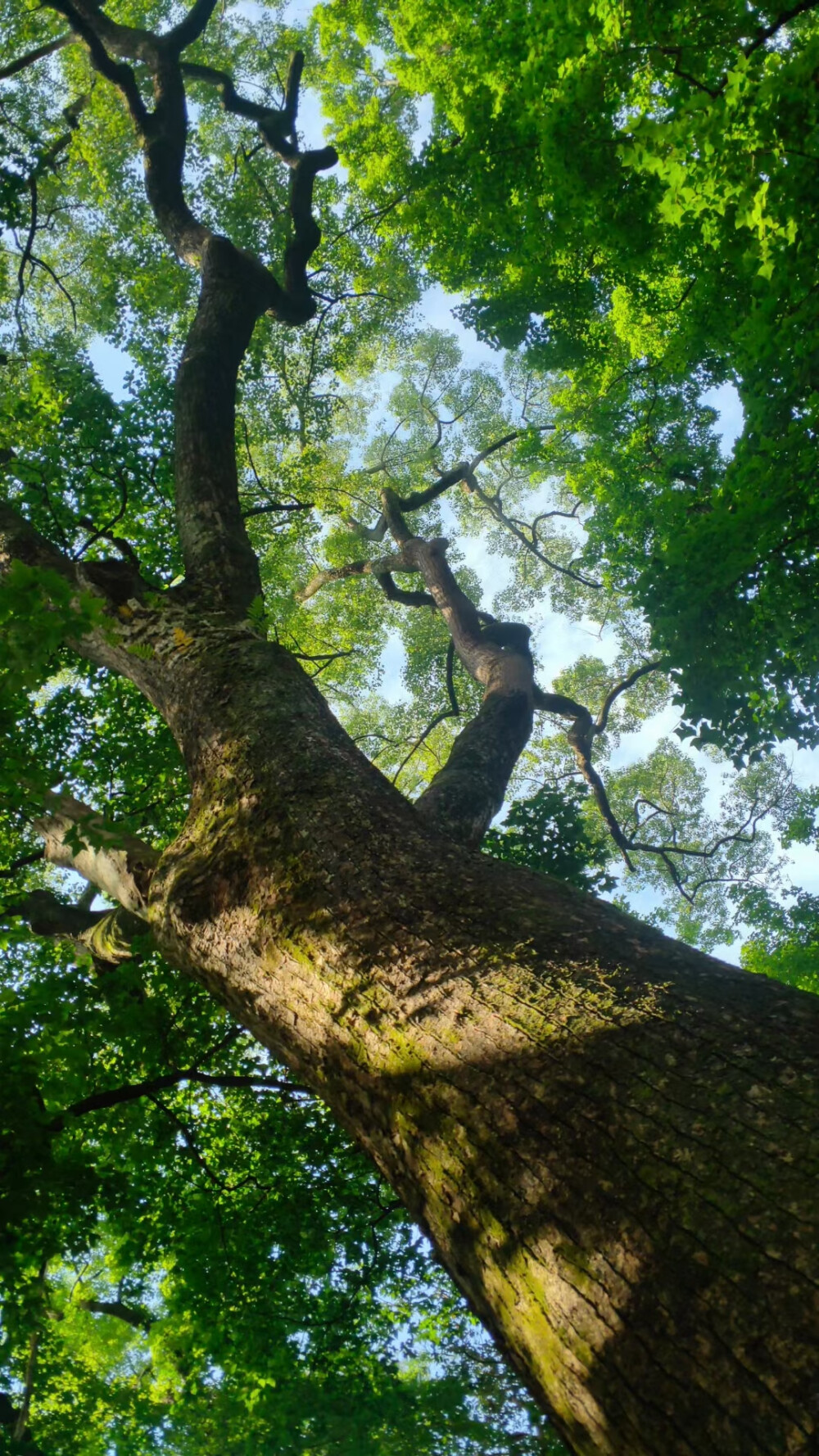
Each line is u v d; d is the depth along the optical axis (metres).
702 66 5.37
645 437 11.62
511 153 9.09
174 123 9.15
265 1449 8.01
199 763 4.17
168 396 9.45
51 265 13.95
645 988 2.42
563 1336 1.87
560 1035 2.32
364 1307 7.70
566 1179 2.02
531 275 10.34
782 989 2.39
